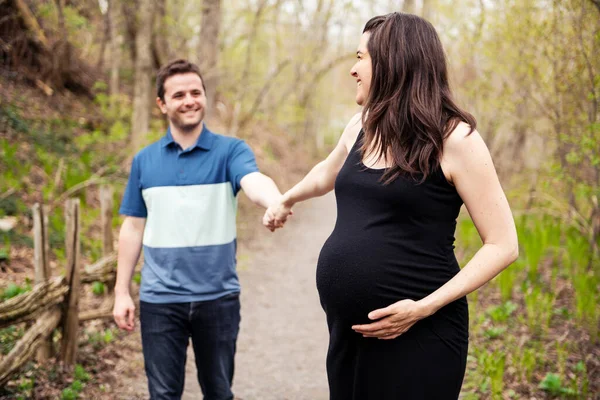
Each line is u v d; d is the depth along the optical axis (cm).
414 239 166
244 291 647
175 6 1159
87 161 790
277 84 1995
